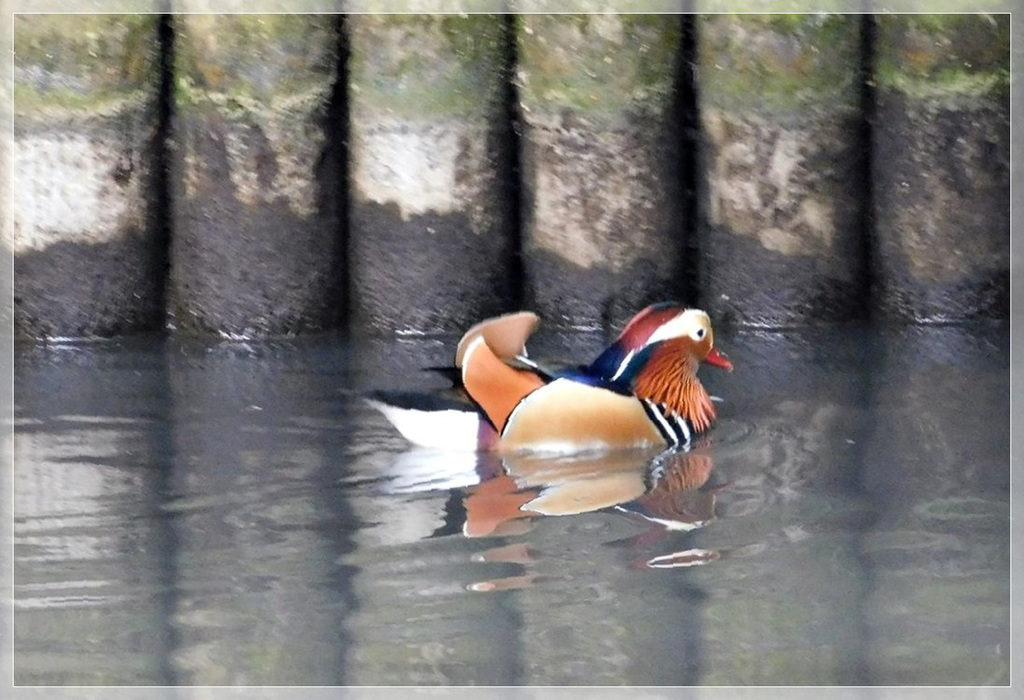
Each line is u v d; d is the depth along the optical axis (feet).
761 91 40.40
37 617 23.04
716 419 33.30
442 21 39.32
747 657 21.86
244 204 39.99
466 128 40.14
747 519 27.07
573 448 31.09
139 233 40.29
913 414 33.81
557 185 40.98
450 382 36.63
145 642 22.26
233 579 24.40
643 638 22.36
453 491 28.60
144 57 39.09
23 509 27.66
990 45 40.34
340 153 40.73
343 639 22.34
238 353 39.42
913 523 26.76
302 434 32.45
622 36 39.70
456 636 22.45
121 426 33.01
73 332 40.34
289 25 38.88
